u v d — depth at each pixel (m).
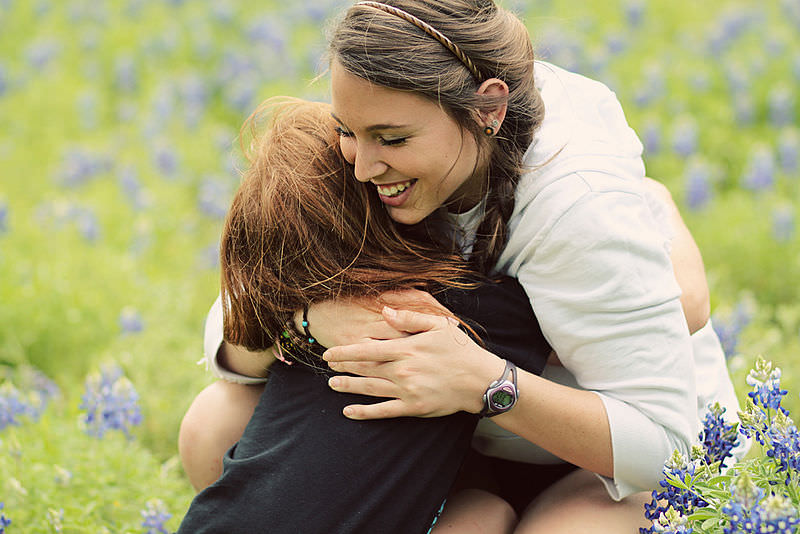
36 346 3.95
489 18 2.06
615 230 2.07
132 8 8.89
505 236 2.21
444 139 2.01
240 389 2.55
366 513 2.10
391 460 2.13
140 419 3.04
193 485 2.62
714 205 4.98
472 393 2.10
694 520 1.97
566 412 2.11
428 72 1.94
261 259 2.21
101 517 2.75
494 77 2.04
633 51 7.21
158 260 4.87
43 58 7.68
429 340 2.11
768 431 2.00
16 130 6.55
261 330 2.29
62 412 3.49
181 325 4.11
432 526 2.23
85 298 4.16
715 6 8.30
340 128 2.09
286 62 7.26
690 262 2.43
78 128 6.61
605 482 2.20
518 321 2.21
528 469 2.61
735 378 3.17
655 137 5.57
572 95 2.33
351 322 2.19
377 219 2.20
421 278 2.20
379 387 2.13
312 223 2.17
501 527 2.33
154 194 5.45
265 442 2.23
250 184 2.25
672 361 2.13
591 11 8.18
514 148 2.14
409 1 1.99
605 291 2.08
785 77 6.44
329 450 2.14
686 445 2.18
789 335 3.78
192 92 6.83
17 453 2.78
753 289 4.34
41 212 5.03
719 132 5.83
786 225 4.46
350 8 2.02
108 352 3.80
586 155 2.15
